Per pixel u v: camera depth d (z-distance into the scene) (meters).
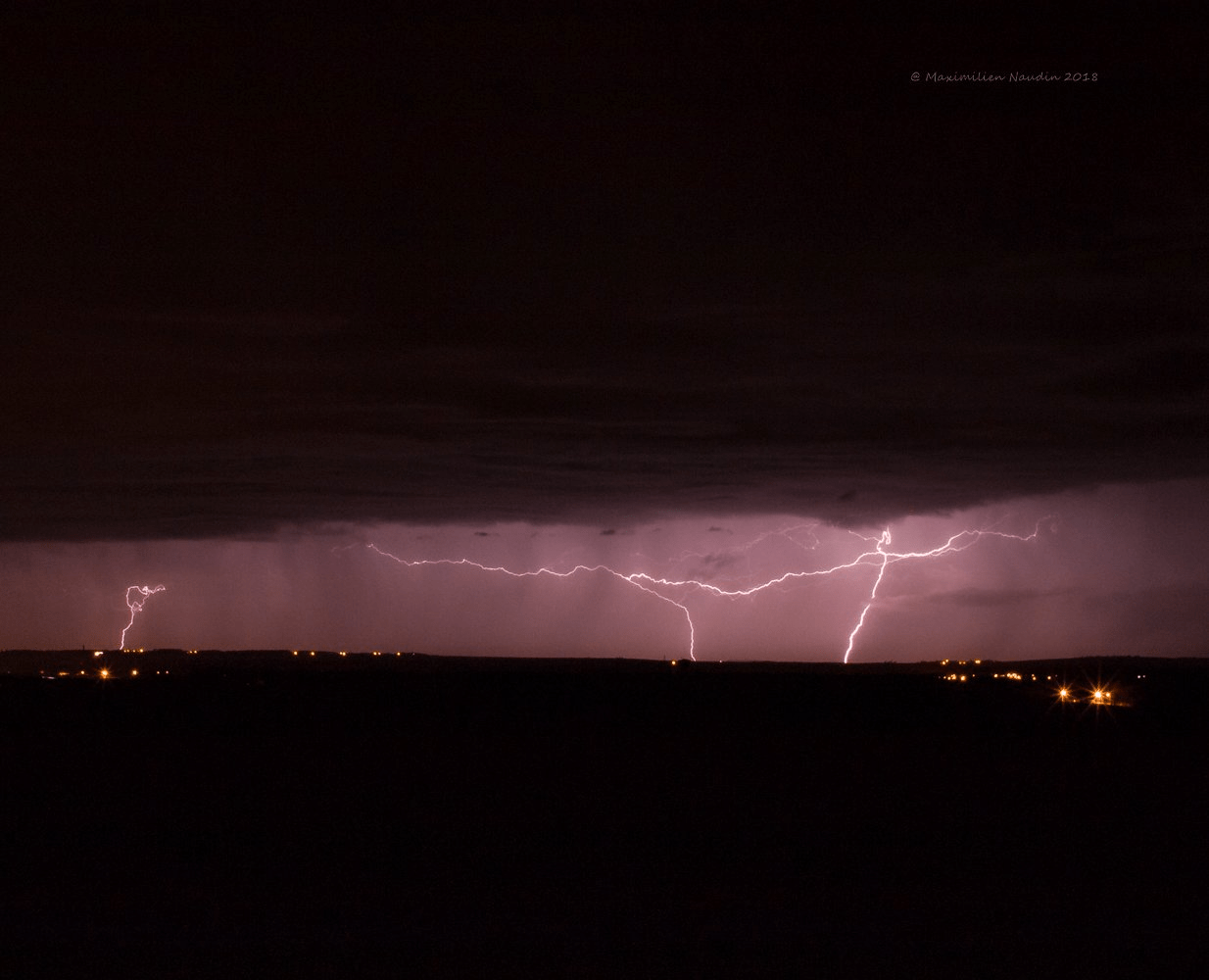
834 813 16.56
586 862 13.35
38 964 9.59
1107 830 15.35
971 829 15.38
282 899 11.69
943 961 9.70
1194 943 10.23
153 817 16.06
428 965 9.58
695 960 9.72
